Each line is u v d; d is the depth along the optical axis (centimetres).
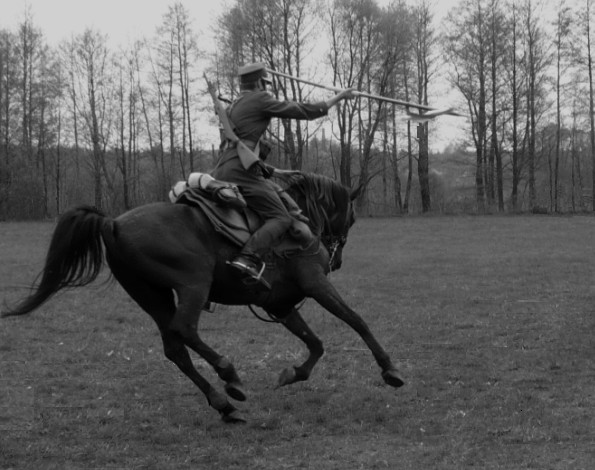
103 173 5428
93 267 700
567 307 1424
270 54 4453
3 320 1255
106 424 743
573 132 5734
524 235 3019
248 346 1101
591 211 4500
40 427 731
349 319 776
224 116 766
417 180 6712
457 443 683
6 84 5131
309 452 666
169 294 748
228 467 633
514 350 1066
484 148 5303
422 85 4969
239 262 721
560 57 5100
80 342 1113
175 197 763
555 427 724
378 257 2298
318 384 895
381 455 658
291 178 814
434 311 1388
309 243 774
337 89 809
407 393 856
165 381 908
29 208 4688
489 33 4959
